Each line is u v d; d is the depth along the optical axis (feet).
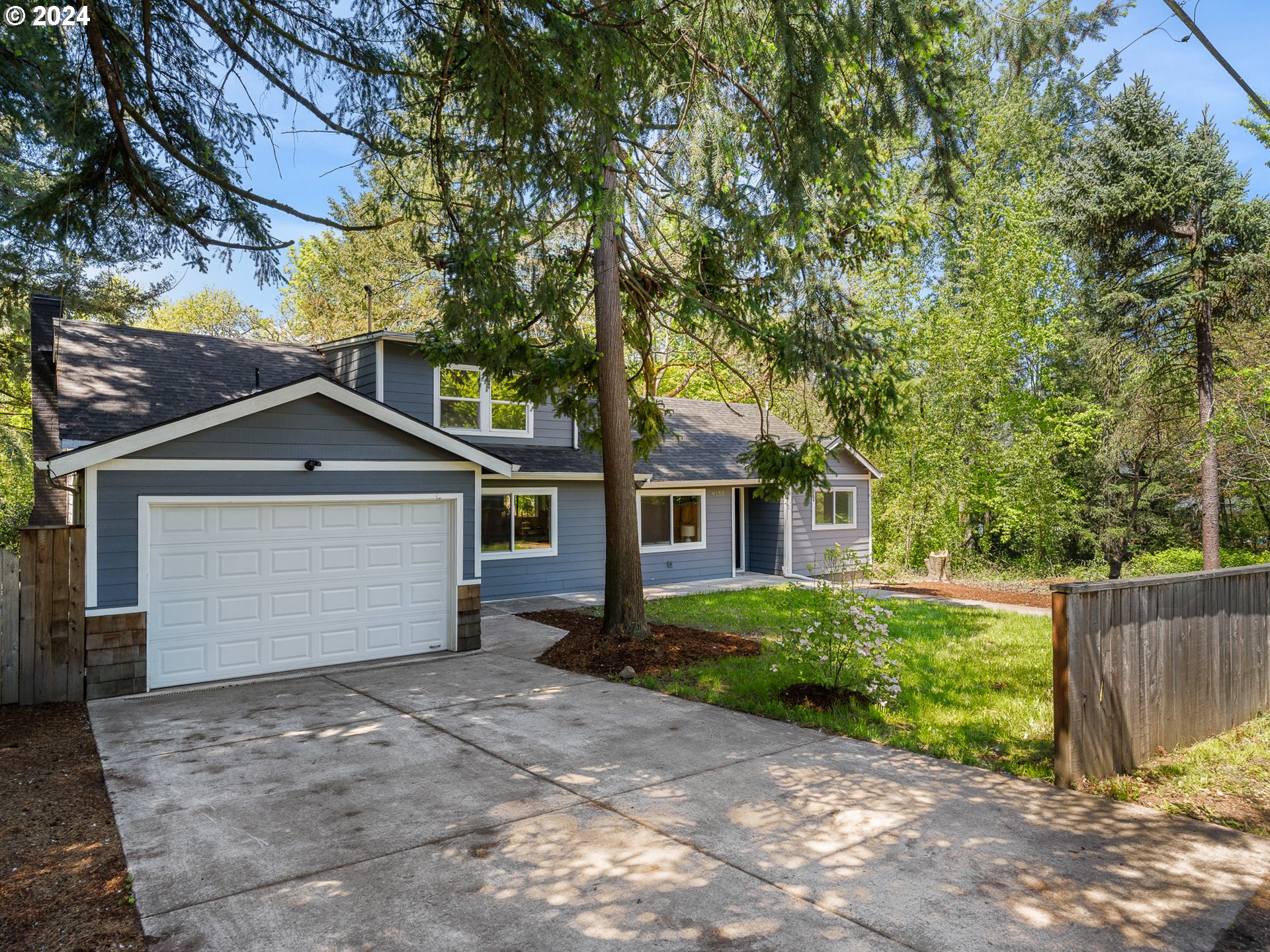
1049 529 70.08
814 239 28.89
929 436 64.75
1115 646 17.39
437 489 31.99
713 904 11.78
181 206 22.21
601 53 17.25
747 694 24.72
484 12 16.72
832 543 66.28
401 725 21.72
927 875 12.67
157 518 25.85
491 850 13.74
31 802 16.08
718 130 24.91
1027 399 67.21
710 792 16.48
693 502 59.62
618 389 33.32
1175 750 18.81
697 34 20.16
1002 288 64.59
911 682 25.84
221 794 16.53
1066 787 16.46
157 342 43.65
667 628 35.58
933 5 16.49
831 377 31.22
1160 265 55.21
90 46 17.53
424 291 86.07
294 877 12.75
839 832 14.35
